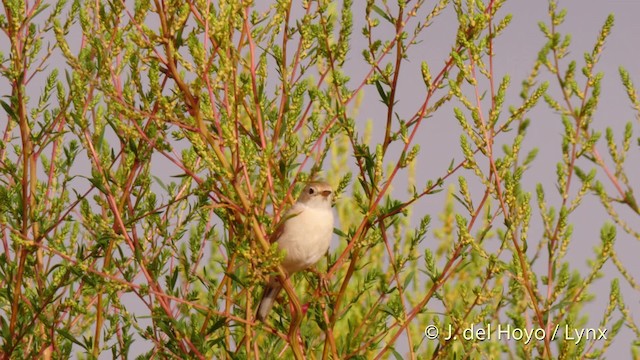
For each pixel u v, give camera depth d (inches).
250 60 368.8
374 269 408.8
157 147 360.5
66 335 408.2
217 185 375.9
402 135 375.9
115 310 438.9
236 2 341.1
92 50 419.8
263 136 372.2
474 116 365.1
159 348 404.8
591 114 379.6
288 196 391.9
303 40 389.7
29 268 423.8
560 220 369.7
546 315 371.9
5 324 404.5
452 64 381.7
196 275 406.9
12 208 417.7
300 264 431.8
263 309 406.3
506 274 372.5
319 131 393.1
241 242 355.3
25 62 409.1
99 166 389.7
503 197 374.3
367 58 386.3
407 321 387.5
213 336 425.4
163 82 390.3
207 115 340.2
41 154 444.8
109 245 410.6
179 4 338.6
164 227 415.5
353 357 390.6
